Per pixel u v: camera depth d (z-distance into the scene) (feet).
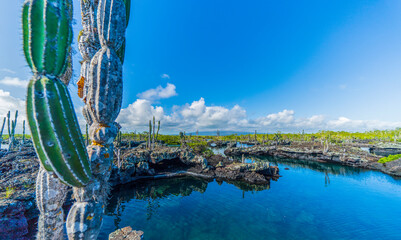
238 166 93.20
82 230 7.91
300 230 43.47
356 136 317.42
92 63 8.75
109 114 9.02
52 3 6.86
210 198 64.49
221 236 39.99
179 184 79.10
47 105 6.32
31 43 6.39
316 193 72.02
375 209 56.85
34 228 33.65
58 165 6.61
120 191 67.62
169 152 96.37
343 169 122.01
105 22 9.05
